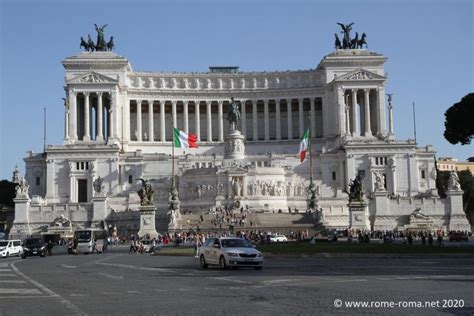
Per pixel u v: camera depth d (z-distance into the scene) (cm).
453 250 6234
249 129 19450
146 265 5434
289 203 14525
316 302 2653
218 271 4528
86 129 16962
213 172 14300
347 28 18725
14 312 2494
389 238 8838
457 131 10756
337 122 17662
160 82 18450
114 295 3033
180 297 2912
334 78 17912
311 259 5850
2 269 5178
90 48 18125
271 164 15538
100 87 17125
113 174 15650
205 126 19300
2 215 18688
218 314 2372
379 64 18162
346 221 13125
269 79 18738
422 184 16300
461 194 13088
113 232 12181
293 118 19350
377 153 15888
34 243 8019
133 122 18912
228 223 11894
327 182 16050
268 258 6038
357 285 3312
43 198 15538
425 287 3166
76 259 6900
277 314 2348
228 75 18688
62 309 2564
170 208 12381
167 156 15988
